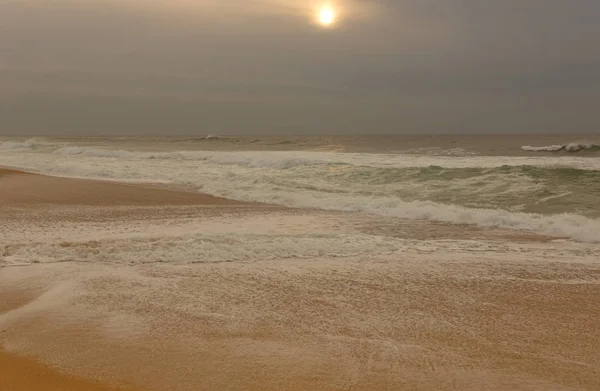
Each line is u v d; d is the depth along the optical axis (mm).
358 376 4027
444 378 4016
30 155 30531
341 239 8711
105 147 43156
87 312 5312
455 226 10203
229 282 6383
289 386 3852
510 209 11734
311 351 4461
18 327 4914
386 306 5621
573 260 7590
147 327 4934
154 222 10305
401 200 12859
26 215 10977
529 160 21859
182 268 6949
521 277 6730
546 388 3875
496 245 8547
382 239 8805
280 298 5828
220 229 9586
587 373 4113
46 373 3967
